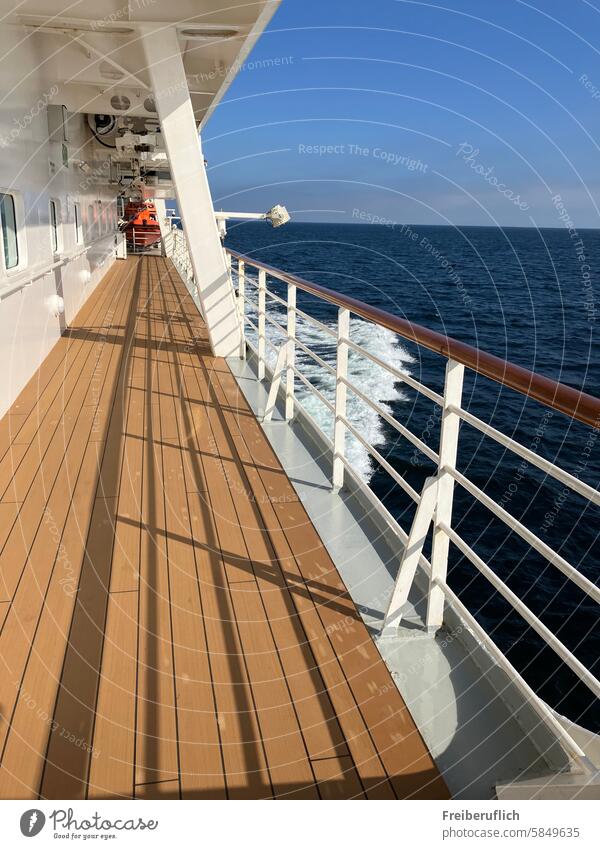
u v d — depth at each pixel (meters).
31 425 4.02
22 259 4.85
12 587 2.27
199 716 1.69
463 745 1.59
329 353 11.12
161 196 17.09
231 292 5.95
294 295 3.92
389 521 2.45
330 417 7.70
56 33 5.31
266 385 5.11
